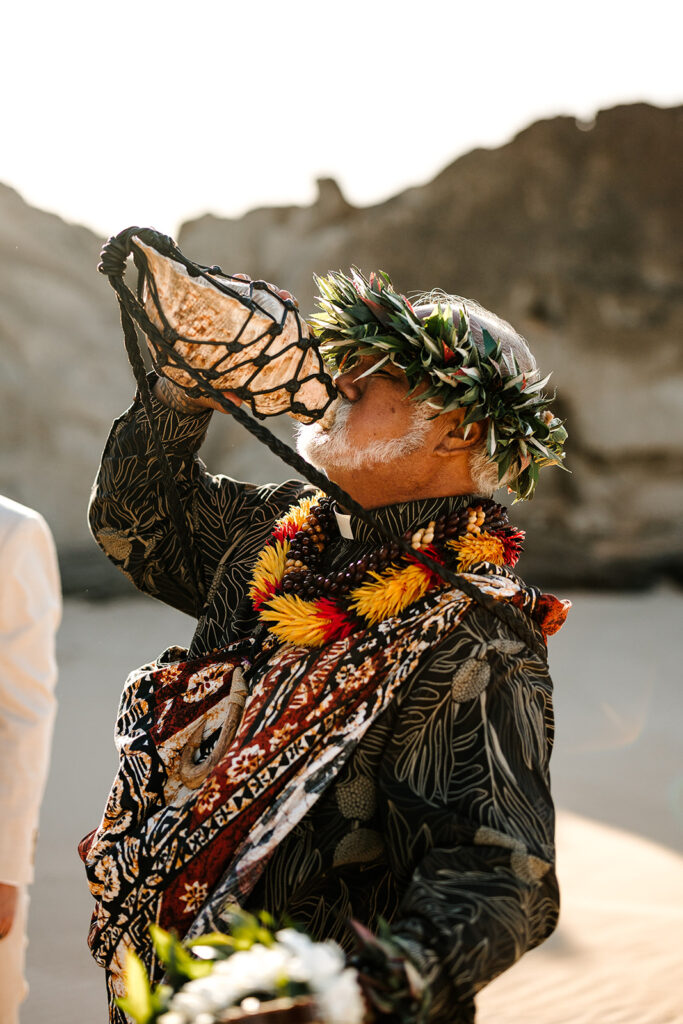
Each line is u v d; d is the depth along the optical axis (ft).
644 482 55.52
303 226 63.16
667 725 28.78
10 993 7.17
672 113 61.05
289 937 4.98
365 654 6.33
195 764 6.85
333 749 6.22
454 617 6.37
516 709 6.20
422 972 4.99
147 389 6.79
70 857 17.19
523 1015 12.31
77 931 14.21
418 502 7.07
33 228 59.62
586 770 24.23
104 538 7.92
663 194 60.64
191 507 7.93
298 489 8.11
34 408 54.54
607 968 13.64
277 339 6.37
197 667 7.17
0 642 6.97
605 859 18.16
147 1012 4.86
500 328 7.52
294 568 7.22
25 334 56.34
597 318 57.93
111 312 60.34
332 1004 4.72
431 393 6.82
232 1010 4.76
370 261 60.13
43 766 7.14
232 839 6.30
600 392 56.44
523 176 60.75
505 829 5.75
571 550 52.90
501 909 5.38
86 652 37.40
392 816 6.07
